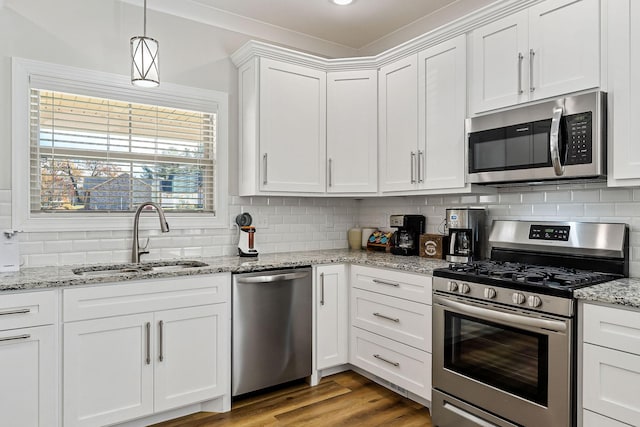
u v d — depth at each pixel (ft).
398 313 8.59
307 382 9.53
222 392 8.18
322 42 12.07
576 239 7.41
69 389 6.73
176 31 9.74
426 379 7.97
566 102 6.72
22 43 8.05
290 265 9.00
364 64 10.41
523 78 7.41
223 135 10.32
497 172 7.72
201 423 7.78
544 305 6.02
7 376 6.27
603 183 7.41
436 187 8.96
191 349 7.85
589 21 6.59
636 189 7.00
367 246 11.64
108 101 9.04
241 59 10.14
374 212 12.22
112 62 8.95
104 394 7.02
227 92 10.40
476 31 8.20
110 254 8.91
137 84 7.61
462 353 7.23
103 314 7.00
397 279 8.60
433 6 10.10
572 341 5.79
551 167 6.90
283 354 8.94
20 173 8.00
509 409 6.50
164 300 7.56
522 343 6.33
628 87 6.18
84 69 8.63
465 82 8.38
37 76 8.19
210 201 10.30
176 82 9.72
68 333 6.72
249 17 10.60
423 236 9.86
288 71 10.03
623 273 6.84
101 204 8.96
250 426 7.67
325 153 10.55
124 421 7.22
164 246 9.57
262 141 9.68
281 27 11.17
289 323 9.01
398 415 8.09
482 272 7.10
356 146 10.49
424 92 9.21
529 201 8.51
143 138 9.44
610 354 5.46
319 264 9.48
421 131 9.28
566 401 5.81
